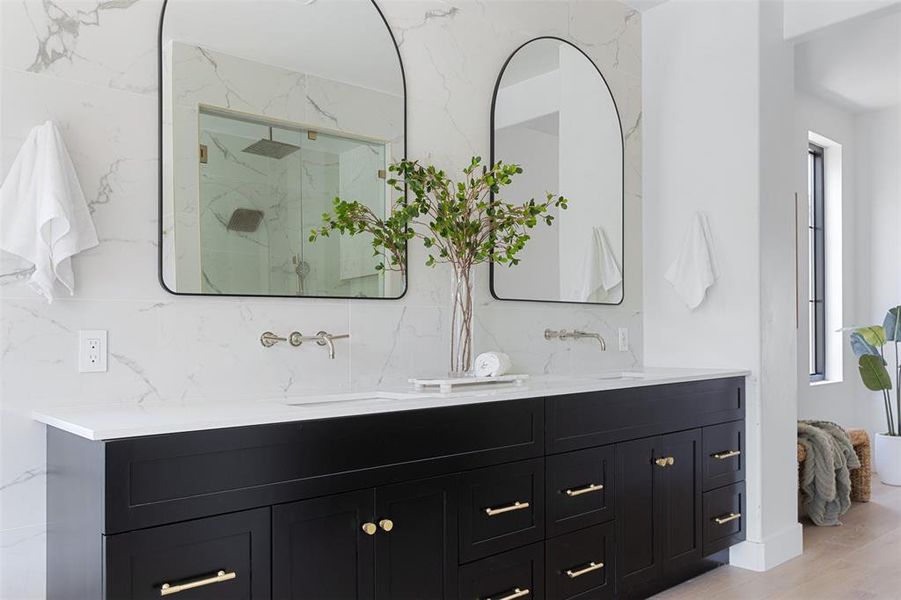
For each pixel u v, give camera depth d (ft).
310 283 7.73
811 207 17.62
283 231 7.54
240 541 5.30
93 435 4.67
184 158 6.86
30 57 6.04
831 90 16.15
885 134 17.51
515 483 7.27
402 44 8.73
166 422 5.05
